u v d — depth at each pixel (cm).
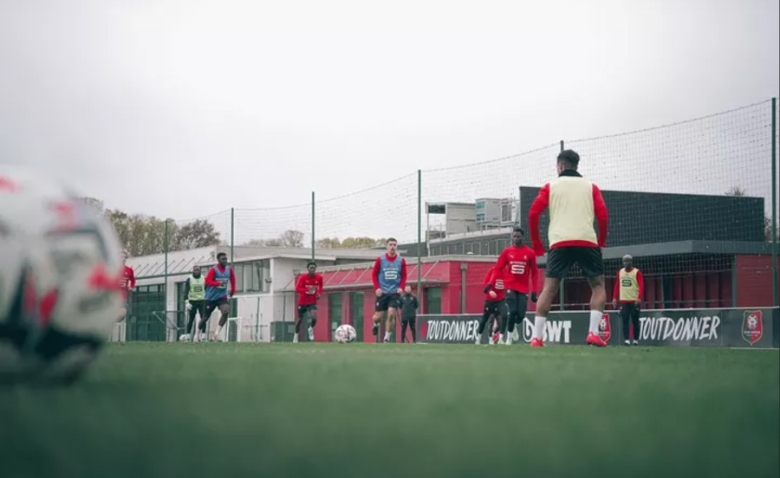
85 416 286
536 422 293
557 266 1262
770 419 306
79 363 395
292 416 297
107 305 398
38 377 390
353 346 1310
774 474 211
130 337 4859
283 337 4397
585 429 278
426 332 2703
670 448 245
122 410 304
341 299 4378
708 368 573
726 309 1870
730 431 279
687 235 3188
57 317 381
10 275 374
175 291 4650
